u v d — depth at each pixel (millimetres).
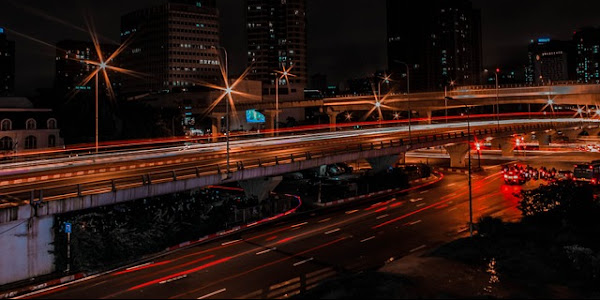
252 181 44531
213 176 37250
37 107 87250
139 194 31469
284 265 27391
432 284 23688
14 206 25406
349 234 34531
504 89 110188
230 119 165375
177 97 167000
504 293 22500
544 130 106625
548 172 60438
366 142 66625
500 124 106562
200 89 178250
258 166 41781
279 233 35062
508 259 27484
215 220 35844
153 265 27797
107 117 90438
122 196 30312
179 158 49750
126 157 52719
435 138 67312
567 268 25891
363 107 140750
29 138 75000
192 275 25781
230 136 131625
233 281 24734
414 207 44625
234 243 32469
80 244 27578
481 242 31094
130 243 29047
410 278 24547
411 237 33656
